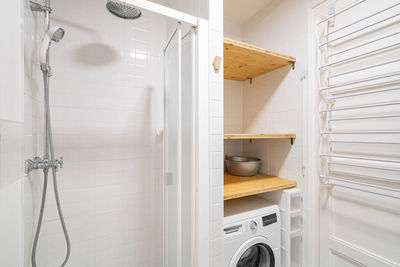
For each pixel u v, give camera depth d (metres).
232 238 1.13
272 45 1.61
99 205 1.35
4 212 0.52
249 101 1.87
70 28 1.25
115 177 1.40
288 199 1.33
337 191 1.19
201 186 0.98
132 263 1.45
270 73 1.64
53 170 1.02
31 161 0.83
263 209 1.31
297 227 1.40
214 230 1.04
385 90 0.93
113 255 1.39
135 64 1.46
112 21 1.38
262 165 1.71
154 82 1.53
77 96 1.28
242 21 1.91
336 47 1.18
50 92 1.20
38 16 0.96
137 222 1.47
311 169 1.31
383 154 0.98
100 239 1.36
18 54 0.59
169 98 1.26
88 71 1.31
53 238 1.22
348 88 1.12
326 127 1.24
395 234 0.94
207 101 1.00
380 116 0.94
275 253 1.32
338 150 1.18
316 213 1.30
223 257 1.09
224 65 1.50
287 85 1.48
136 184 1.47
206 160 1.00
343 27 1.07
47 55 0.96
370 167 0.98
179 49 0.99
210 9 1.03
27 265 0.80
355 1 1.08
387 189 0.92
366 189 1.04
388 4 0.95
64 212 1.25
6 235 0.54
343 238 1.16
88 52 1.31
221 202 1.06
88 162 1.32
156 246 1.53
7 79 0.53
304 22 1.35
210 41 1.02
